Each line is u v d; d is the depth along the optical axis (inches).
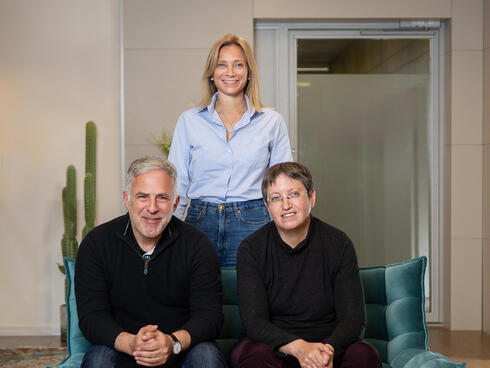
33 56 174.1
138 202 75.8
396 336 84.7
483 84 174.7
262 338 74.1
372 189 182.7
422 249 183.0
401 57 180.9
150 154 170.7
